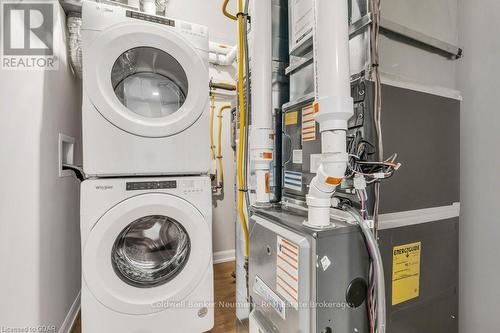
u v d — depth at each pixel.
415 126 0.83
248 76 1.09
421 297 0.84
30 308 0.99
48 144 1.17
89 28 1.05
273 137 1.05
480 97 0.99
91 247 1.01
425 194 0.85
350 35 0.81
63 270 1.32
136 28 1.10
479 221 1.00
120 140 1.10
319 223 0.71
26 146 0.99
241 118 1.12
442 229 0.89
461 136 1.06
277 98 1.19
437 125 0.89
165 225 1.28
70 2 1.42
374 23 0.72
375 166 0.70
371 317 0.72
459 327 1.07
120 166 1.10
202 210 1.22
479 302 1.00
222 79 2.33
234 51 2.10
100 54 1.06
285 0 1.20
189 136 1.23
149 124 1.14
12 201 0.90
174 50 1.18
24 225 0.96
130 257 1.20
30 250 0.99
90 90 1.05
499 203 0.93
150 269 1.22
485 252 0.98
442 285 0.89
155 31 1.14
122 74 1.20
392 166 0.67
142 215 1.10
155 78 1.30
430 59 0.92
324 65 0.66
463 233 1.05
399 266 0.79
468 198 1.03
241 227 1.31
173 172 1.19
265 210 0.97
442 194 0.90
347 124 0.73
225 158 2.35
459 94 0.96
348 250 0.71
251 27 1.08
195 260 1.19
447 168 0.91
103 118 1.07
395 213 0.78
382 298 0.67
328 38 0.65
